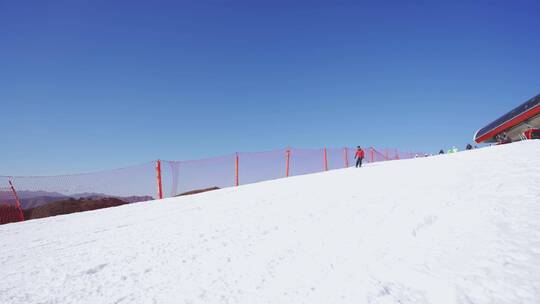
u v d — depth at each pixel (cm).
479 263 234
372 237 351
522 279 200
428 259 260
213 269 320
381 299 207
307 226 456
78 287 310
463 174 699
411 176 858
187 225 596
